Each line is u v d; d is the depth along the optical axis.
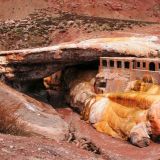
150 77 58.09
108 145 49.69
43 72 69.12
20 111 50.22
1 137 33.44
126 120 53.03
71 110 65.81
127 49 64.25
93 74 67.38
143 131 49.78
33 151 31.22
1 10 130.75
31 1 132.88
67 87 70.50
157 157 45.41
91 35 106.88
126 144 50.22
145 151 47.78
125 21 121.25
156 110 50.22
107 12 132.12
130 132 50.66
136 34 99.19
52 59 66.50
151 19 132.25
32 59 66.94
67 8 132.25
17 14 129.38
